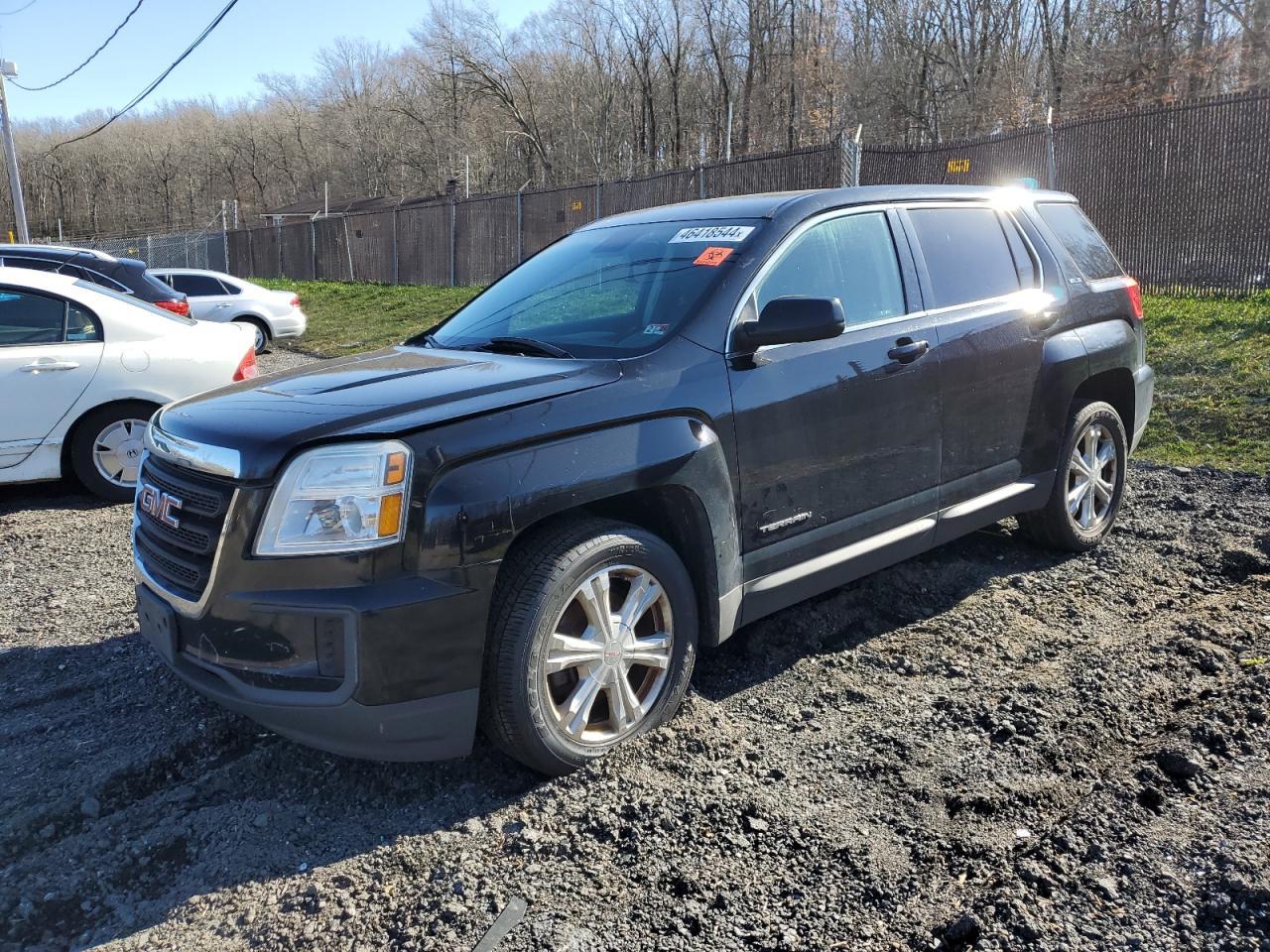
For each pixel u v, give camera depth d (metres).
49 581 5.18
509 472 2.92
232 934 2.53
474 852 2.80
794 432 3.60
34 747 3.44
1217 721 3.20
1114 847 2.63
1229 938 2.27
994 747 3.22
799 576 3.69
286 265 31.25
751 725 3.44
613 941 2.42
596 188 18.33
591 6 51.09
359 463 2.80
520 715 2.95
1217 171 11.05
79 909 2.66
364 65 67.69
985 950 2.31
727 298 3.58
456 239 22.70
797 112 45.72
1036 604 4.38
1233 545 4.94
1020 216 4.89
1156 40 26.78
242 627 2.86
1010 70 35.38
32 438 6.48
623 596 3.31
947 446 4.18
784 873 2.65
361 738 2.82
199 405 3.37
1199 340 9.05
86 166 93.31
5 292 6.47
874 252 4.11
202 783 3.19
